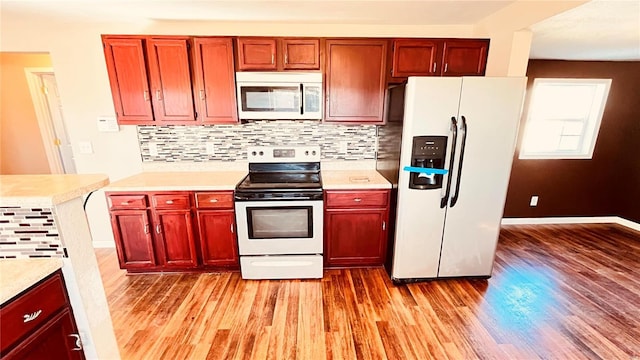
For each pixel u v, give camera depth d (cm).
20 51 255
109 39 231
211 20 251
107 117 271
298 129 283
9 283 87
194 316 200
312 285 237
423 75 249
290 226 235
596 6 163
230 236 243
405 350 171
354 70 245
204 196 234
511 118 206
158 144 280
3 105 367
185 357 167
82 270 115
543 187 356
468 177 216
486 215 224
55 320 104
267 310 206
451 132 206
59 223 105
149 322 194
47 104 381
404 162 213
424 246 229
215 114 247
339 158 291
